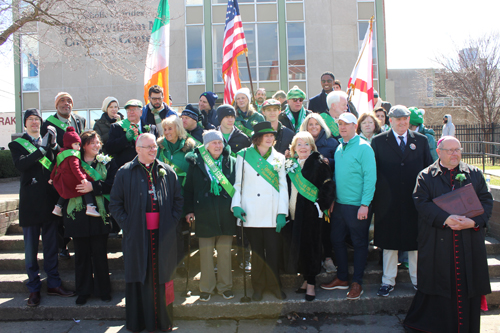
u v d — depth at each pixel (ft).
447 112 76.95
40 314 13.25
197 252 15.74
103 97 57.06
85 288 13.38
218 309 13.03
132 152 14.90
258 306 13.00
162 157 14.35
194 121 15.67
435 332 11.23
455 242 10.89
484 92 65.92
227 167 13.47
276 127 15.38
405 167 13.16
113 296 14.02
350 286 13.74
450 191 11.23
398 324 12.39
